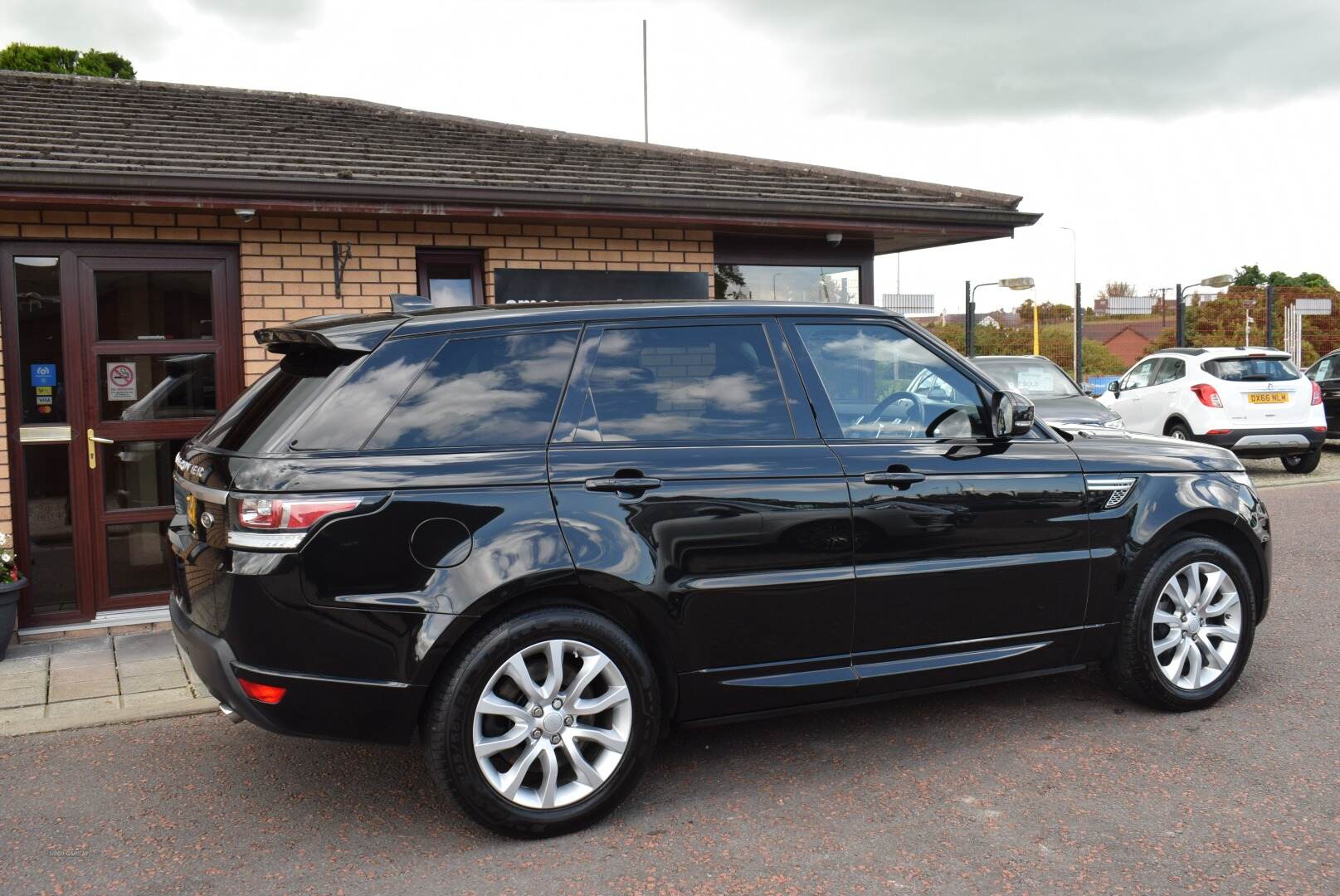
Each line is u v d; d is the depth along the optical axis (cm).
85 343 656
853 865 335
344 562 340
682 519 377
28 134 698
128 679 554
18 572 609
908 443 421
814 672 403
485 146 896
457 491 353
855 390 423
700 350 402
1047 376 1299
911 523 412
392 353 364
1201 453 486
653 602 372
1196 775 400
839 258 902
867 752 433
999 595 430
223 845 359
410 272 736
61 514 657
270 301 693
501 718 365
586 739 365
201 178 627
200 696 522
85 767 434
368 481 344
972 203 942
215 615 351
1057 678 530
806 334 421
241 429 372
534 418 372
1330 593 695
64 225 643
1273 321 2097
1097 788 390
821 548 397
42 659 594
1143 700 471
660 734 392
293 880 333
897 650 415
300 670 340
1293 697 489
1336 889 313
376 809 388
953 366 443
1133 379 1527
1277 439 1328
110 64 3147
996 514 428
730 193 816
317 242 706
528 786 366
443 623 345
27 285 644
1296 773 400
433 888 326
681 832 362
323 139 819
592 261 795
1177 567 462
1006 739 443
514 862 343
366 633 342
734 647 388
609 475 370
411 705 346
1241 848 340
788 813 375
